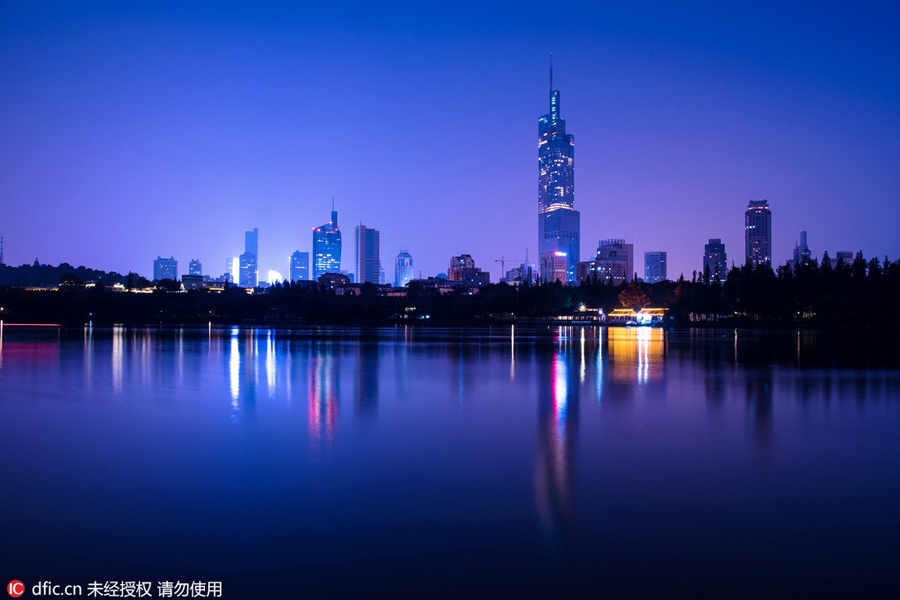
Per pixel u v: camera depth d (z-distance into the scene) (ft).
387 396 131.85
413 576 45.06
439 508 58.08
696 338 428.97
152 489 63.93
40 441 86.12
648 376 172.14
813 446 82.84
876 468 71.41
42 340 359.66
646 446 82.74
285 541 50.88
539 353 271.28
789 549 49.14
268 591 43.16
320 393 135.95
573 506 58.65
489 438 87.76
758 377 169.48
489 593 42.73
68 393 135.85
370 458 76.43
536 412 110.93
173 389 143.02
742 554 48.32
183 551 49.14
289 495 61.93
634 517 55.67
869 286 600.80
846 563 46.85
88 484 65.62
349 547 49.67
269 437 88.48
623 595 42.42
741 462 74.43
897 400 125.08
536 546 49.80
